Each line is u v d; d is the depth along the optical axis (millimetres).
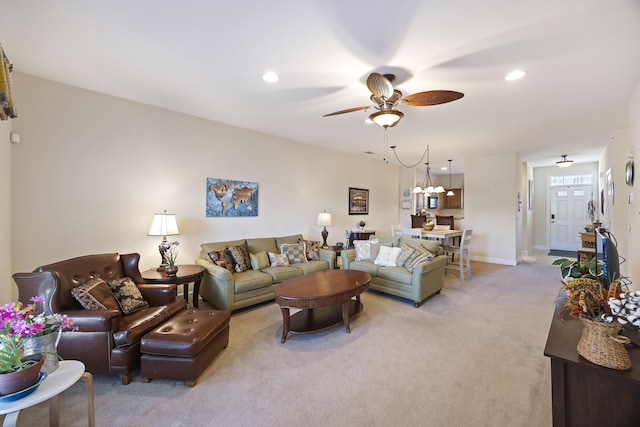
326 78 2689
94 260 2523
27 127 2707
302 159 5344
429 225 6012
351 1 1689
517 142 5207
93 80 2811
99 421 1651
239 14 1822
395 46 2150
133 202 3359
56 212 2869
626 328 1460
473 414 1714
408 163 7508
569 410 1278
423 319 3168
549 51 2209
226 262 3633
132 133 3334
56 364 1424
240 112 3680
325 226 5273
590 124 4082
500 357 2361
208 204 4008
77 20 1902
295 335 2793
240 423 1646
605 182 5699
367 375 2113
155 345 2000
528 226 7871
